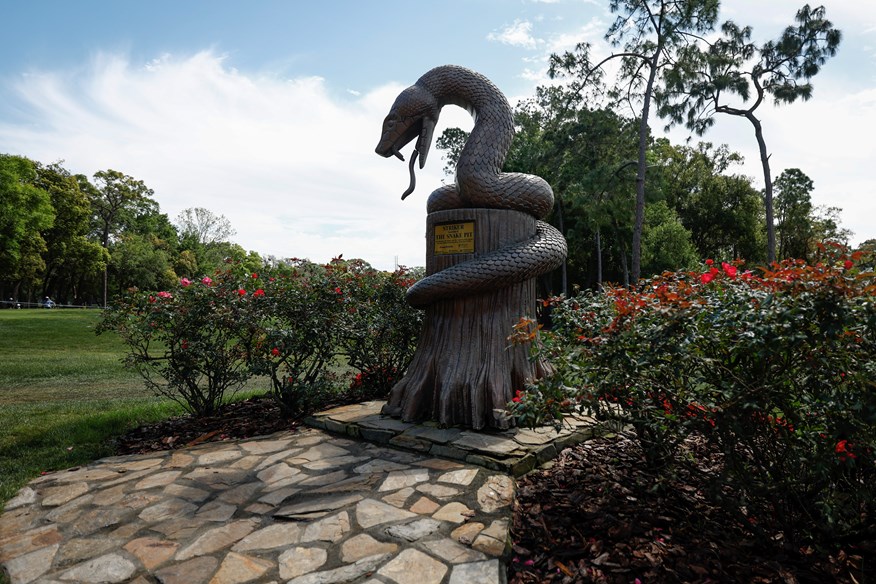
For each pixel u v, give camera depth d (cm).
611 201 1830
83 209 3381
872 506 225
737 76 1575
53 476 319
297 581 196
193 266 4659
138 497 279
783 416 222
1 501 283
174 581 198
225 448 362
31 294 3822
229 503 268
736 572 203
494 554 210
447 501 260
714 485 220
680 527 237
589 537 230
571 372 252
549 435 354
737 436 222
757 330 192
